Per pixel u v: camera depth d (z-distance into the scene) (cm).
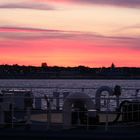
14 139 2105
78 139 2048
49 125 2164
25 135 2094
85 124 2222
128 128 2217
